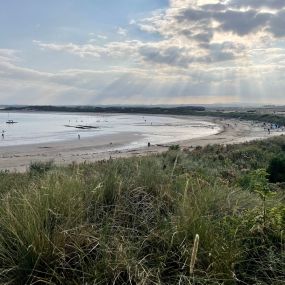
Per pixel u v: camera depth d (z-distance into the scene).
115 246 2.90
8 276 2.63
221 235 3.10
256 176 4.93
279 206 3.71
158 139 68.81
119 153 44.97
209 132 89.69
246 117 166.75
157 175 4.48
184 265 2.71
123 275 2.70
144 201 3.79
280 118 136.50
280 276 2.81
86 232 2.96
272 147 33.69
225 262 2.77
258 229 3.27
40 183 4.11
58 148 51.81
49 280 2.58
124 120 165.12
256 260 3.02
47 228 2.95
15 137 71.31
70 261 2.81
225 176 9.38
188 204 3.43
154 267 2.76
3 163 36.66
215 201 3.83
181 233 3.06
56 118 190.50
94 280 2.55
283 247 3.13
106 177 4.18
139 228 3.33
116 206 3.48
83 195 3.70
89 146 54.53
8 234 2.95
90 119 177.38
